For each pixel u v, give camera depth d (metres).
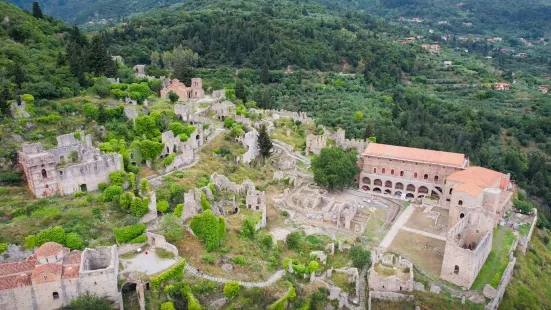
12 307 63.06
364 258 95.19
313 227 107.00
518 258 104.00
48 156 88.44
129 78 156.62
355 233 106.69
